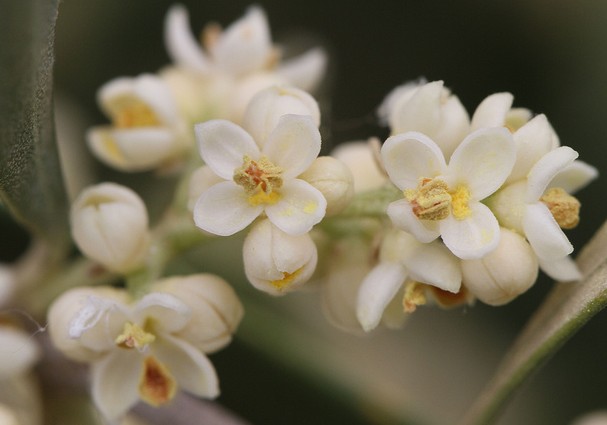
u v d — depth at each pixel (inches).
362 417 4.9
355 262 4.2
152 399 4.0
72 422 4.5
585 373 5.1
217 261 5.0
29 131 3.9
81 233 4.2
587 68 5.1
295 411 5.0
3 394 4.5
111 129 4.8
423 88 4.0
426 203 3.9
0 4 3.8
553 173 3.9
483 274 3.9
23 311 4.4
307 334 5.1
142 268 4.2
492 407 4.1
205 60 4.8
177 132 4.6
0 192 4.0
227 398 5.0
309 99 4.0
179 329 4.0
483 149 3.9
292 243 3.9
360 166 4.4
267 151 3.9
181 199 4.3
